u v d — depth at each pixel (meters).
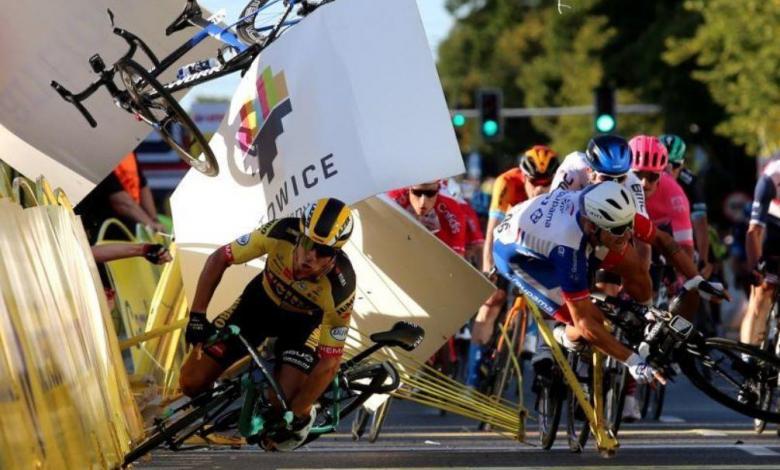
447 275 18.89
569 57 122.00
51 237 15.55
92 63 20.06
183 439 15.89
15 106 21.20
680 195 22.28
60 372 14.26
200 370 16.45
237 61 20.16
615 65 100.31
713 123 92.31
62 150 21.59
